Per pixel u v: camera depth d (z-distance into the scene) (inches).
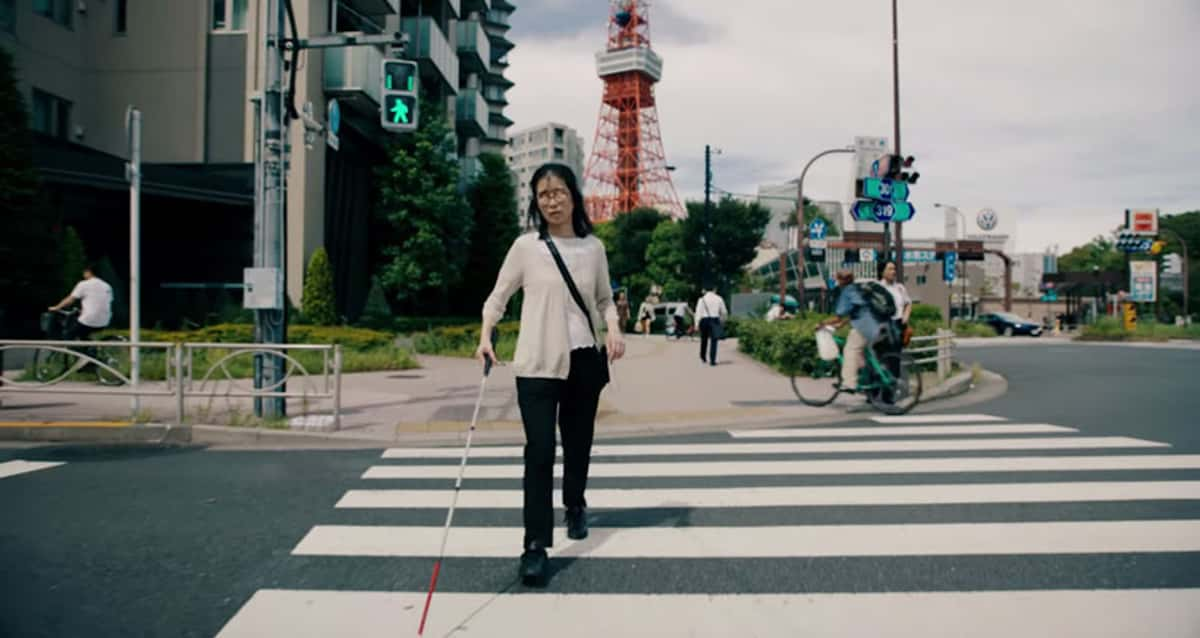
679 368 535.2
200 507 165.2
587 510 162.9
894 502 169.2
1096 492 176.9
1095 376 498.9
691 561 128.8
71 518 154.9
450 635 98.0
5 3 582.9
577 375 126.6
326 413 310.3
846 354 323.9
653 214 2332.7
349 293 838.5
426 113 895.7
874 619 103.7
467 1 1258.6
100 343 272.1
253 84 680.4
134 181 296.5
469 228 916.0
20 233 460.8
